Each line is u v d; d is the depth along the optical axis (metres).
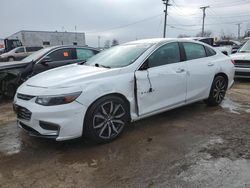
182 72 4.75
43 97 3.54
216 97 5.67
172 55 4.75
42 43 36.94
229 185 2.83
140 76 4.16
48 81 3.85
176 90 4.71
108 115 3.91
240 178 2.95
